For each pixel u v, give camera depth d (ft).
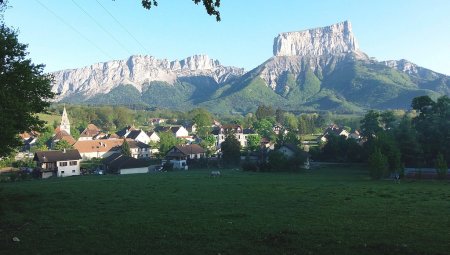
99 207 102.53
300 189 147.74
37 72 108.37
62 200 117.80
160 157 440.86
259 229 71.77
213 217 85.30
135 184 177.27
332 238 63.87
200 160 361.92
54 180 236.22
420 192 138.51
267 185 165.17
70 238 65.10
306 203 108.17
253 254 54.85
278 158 282.36
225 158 358.64
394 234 67.10
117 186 168.14
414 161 276.00
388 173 220.84
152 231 70.33
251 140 493.77
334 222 78.74
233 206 102.47
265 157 358.84
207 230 71.05
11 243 61.52
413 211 93.15
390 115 369.91
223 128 613.11
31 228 73.87
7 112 92.32
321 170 291.58
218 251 56.54
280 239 62.44
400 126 298.35
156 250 57.31
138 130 607.78
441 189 150.61
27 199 120.47
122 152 404.36
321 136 620.90
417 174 221.25
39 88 104.58
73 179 239.91
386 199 117.19
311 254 54.29
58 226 75.77
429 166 275.59
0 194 132.87
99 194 135.33
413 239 63.31
